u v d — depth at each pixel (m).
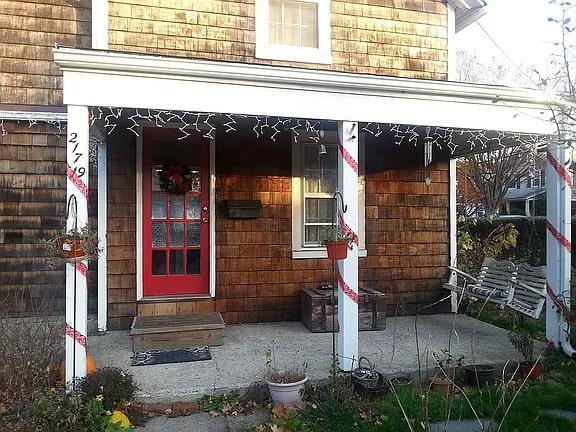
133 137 5.84
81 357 3.75
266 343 5.28
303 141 6.44
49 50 6.29
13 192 6.14
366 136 6.64
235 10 5.91
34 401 3.45
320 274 6.48
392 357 4.69
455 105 4.74
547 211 5.24
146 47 5.60
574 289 5.41
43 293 6.20
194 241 6.13
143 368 4.45
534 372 4.39
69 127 3.79
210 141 6.10
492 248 9.68
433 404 3.77
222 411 3.79
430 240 6.96
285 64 6.06
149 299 5.86
